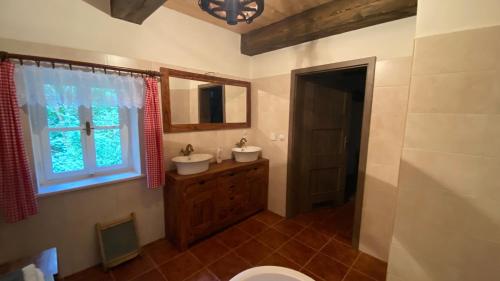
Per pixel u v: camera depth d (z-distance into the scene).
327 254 2.15
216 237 2.41
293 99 2.61
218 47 2.62
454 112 1.11
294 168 2.79
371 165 2.06
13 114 1.38
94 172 1.97
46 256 1.17
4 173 1.38
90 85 1.70
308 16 2.13
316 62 2.37
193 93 2.44
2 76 1.33
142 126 2.08
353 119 4.34
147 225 2.22
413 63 1.20
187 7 2.14
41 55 1.53
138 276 1.82
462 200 1.14
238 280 1.31
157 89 2.04
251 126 3.13
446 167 1.16
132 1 1.59
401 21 1.79
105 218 1.94
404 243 1.33
